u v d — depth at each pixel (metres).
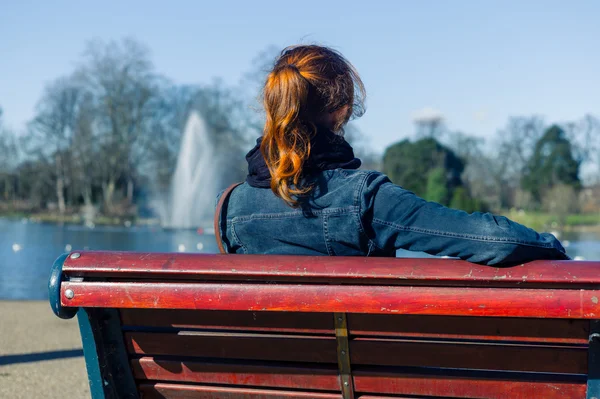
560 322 1.63
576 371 1.65
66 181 58.41
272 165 1.87
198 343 1.89
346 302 1.65
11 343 5.76
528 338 1.66
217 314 1.84
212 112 51.53
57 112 54.06
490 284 1.59
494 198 51.03
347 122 2.11
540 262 1.61
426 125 50.78
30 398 4.10
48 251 18.59
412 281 1.62
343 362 1.79
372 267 1.65
